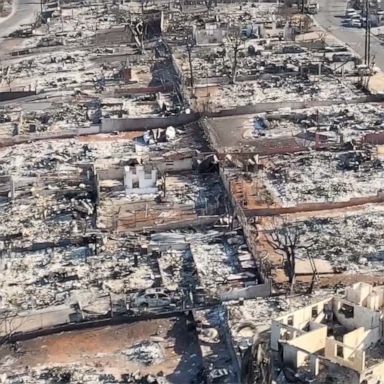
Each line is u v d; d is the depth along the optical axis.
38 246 69.38
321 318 56.12
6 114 102.31
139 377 52.62
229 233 69.56
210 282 62.91
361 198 74.38
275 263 64.81
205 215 73.69
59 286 63.66
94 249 68.19
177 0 160.38
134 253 67.75
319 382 49.94
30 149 90.88
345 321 55.69
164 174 82.06
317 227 70.12
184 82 108.94
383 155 84.00
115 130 95.19
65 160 87.19
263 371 49.47
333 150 85.69
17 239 71.00
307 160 83.75
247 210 72.75
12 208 76.81
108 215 74.62
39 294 62.69
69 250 68.88
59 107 103.94
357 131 90.44
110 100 104.56
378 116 94.81
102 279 64.31
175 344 55.94
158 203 76.62
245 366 49.81
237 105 100.50
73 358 54.97
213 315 58.22
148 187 79.12
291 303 58.59
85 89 110.25
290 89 106.00
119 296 61.53
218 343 55.16
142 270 65.44
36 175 83.62
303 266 64.25
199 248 67.88
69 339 56.94
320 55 119.25
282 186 78.38
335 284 61.53
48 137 93.75
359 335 53.38
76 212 75.00
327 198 75.56
